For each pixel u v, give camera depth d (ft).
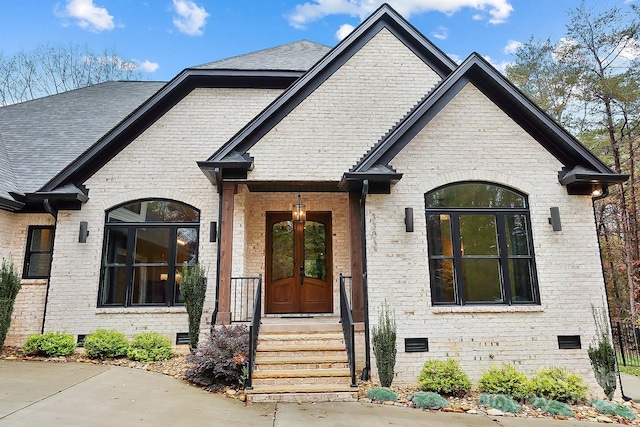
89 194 26.50
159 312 25.59
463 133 23.31
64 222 25.98
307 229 31.07
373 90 26.94
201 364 18.76
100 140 26.73
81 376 18.70
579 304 21.53
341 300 22.85
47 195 25.11
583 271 21.89
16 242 27.17
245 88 30.22
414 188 22.54
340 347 20.79
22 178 27.76
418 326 21.06
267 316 28.45
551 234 22.29
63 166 28.91
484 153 23.12
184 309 25.68
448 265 22.22
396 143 22.72
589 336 21.21
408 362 20.63
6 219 26.89
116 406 15.06
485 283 22.12
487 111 23.65
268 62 32.91
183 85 29.48
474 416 16.39
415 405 17.37
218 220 26.03
